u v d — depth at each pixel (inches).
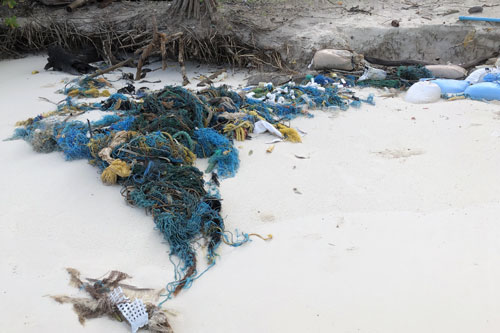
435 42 325.1
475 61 316.8
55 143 249.3
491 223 213.8
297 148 250.8
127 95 297.3
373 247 207.5
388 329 169.9
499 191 225.8
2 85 313.9
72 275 197.9
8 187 230.2
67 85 311.0
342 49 315.3
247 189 229.0
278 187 229.9
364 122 268.2
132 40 334.6
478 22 321.7
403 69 305.4
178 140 243.8
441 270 196.2
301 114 275.3
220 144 244.7
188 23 330.0
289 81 303.1
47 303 184.9
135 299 178.9
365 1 365.1
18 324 175.9
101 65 343.3
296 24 333.7
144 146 234.5
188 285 191.9
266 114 269.4
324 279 193.5
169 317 177.0
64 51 331.6
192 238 210.5
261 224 216.1
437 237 210.1
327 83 298.8
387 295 184.5
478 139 251.4
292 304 181.8
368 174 235.8
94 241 210.5
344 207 221.6
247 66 330.3
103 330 173.5
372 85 303.3
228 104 269.3
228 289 189.9
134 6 363.9
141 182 225.3
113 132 244.8
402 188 228.7
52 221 217.0
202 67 335.3
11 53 357.4
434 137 255.0
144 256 206.2
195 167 232.5
